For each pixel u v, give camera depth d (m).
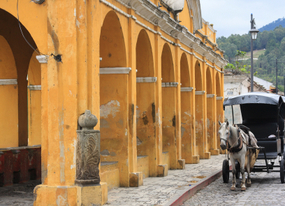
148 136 13.23
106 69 10.92
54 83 8.35
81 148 8.09
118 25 10.45
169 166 15.43
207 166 16.42
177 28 15.27
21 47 11.68
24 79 11.90
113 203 8.68
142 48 12.91
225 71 37.41
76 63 8.29
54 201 8.16
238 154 11.20
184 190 10.27
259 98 12.62
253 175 14.77
